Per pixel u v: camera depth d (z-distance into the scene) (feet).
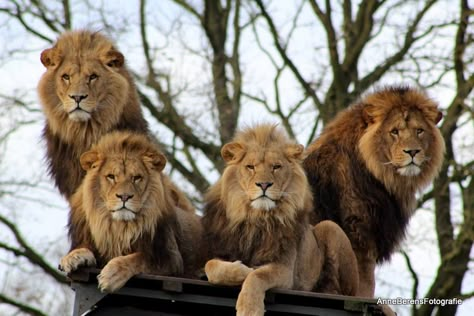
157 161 39.99
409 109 44.83
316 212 44.01
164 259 39.58
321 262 41.81
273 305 37.29
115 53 43.52
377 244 44.29
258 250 39.40
